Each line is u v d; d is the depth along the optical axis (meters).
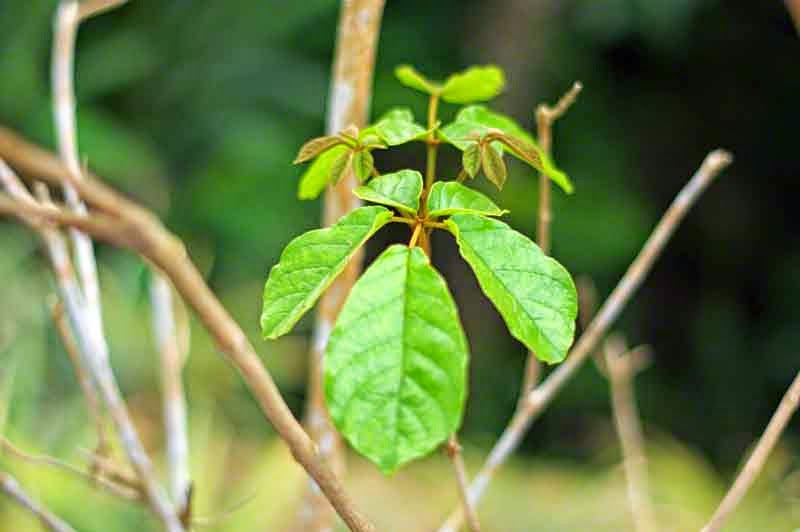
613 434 8.74
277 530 3.81
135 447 1.54
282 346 7.57
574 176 11.10
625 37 10.88
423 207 1.06
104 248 6.75
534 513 5.71
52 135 9.17
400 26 11.08
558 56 10.84
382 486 5.46
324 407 1.70
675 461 6.19
